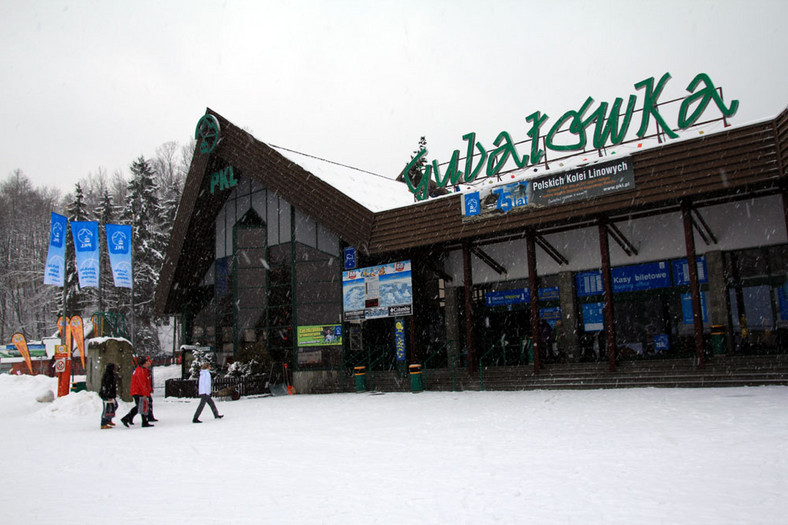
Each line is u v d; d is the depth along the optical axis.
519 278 26.86
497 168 24.14
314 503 6.94
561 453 9.29
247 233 31.44
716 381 18.00
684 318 23.05
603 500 6.39
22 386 25.31
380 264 26.81
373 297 26.80
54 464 10.56
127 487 8.29
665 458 8.38
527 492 6.95
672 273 23.39
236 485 8.18
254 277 31.05
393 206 28.77
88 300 59.72
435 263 27.80
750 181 17.73
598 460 8.56
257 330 30.64
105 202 64.94
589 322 25.14
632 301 24.28
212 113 30.55
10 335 75.06
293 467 9.42
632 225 24.30
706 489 6.60
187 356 33.19
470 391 22.95
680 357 22.62
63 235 27.30
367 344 28.88
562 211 20.98
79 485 8.55
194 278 34.69
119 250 28.88
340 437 12.75
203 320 34.66
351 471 8.86
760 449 8.53
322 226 28.67
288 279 30.11
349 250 28.14
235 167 31.27
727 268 22.20
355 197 26.89
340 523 6.05
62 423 18.48
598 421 12.52
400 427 13.81
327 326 28.28
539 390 21.16
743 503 6.00
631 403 15.25
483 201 22.78
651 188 19.33
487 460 9.12
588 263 25.17
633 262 24.20
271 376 28.59
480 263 27.89
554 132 22.86
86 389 24.23
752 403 13.48
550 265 26.12
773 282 21.28
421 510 6.40
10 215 93.81
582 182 20.59
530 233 23.17
